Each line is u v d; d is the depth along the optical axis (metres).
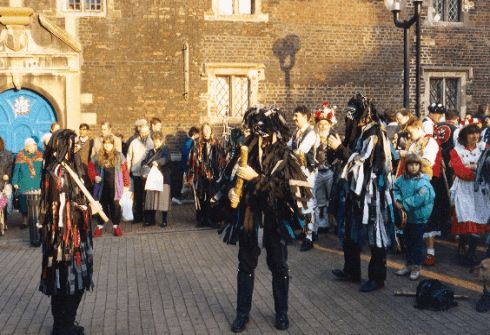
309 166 7.68
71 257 4.45
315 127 8.95
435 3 13.94
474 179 6.80
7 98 12.15
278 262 4.86
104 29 12.39
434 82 14.13
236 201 4.75
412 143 7.06
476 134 6.91
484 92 14.21
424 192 6.11
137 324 5.04
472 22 14.04
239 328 4.78
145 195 9.95
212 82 13.04
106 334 4.80
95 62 12.40
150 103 12.66
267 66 13.12
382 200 5.69
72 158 4.66
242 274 4.89
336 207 6.14
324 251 7.84
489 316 5.06
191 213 11.54
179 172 12.81
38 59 12.12
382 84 13.62
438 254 7.52
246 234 4.79
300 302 5.56
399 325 4.87
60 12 12.27
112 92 12.49
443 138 8.65
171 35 12.66
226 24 12.90
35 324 5.09
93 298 5.81
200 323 5.04
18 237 9.27
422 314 5.14
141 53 12.57
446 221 7.07
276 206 4.81
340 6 13.35
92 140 10.44
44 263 4.51
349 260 6.19
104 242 8.67
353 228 5.78
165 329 4.90
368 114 5.79
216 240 8.73
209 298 5.76
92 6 12.45
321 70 13.34
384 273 5.89
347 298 5.66
